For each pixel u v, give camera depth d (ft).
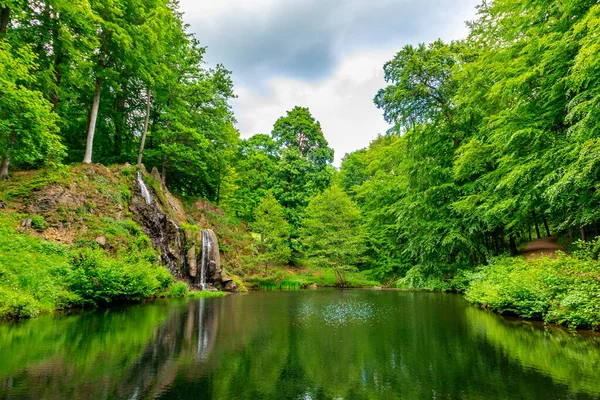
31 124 29.86
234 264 74.08
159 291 43.19
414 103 53.21
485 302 29.94
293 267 92.43
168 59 65.82
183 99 73.87
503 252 48.42
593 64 20.31
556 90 28.89
